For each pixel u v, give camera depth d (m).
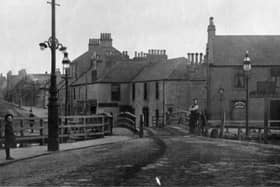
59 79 75.75
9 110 48.88
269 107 38.94
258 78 39.47
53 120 17.47
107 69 54.12
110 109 52.41
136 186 8.77
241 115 39.12
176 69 46.91
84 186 8.91
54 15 17.36
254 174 10.29
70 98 61.25
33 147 19.45
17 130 19.42
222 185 8.85
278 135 24.23
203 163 12.31
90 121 25.73
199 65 46.88
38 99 84.69
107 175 10.29
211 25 43.09
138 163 12.42
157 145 18.59
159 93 47.09
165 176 10.01
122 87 53.00
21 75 110.50
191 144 19.08
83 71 60.56
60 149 18.02
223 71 39.62
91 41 61.66
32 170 11.66
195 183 9.07
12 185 9.23
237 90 39.41
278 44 42.44
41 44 17.22
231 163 12.32
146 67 53.59
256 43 42.56
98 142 21.53
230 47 41.78
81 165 12.35
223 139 22.38
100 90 52.31
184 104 46.12
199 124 26.78
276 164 12.12
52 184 9.23
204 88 46.38
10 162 13.85
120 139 23.53
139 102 50.78
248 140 23.47
